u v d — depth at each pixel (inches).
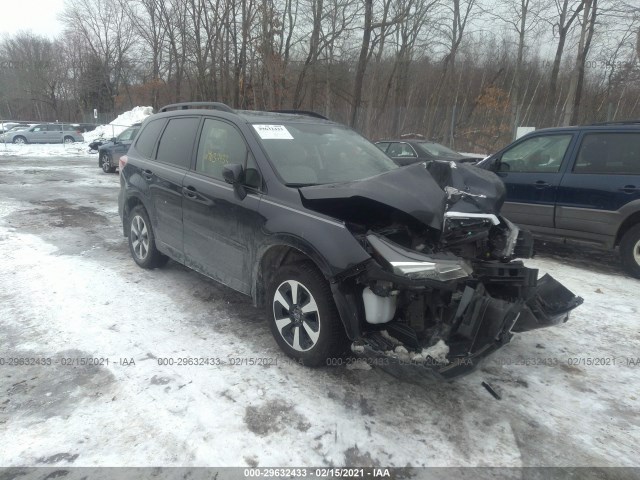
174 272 215.5
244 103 1106.1
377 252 113.5
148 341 148.4
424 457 101.4
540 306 134.1
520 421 114.4
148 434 105.6
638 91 880.3
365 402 119.4
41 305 173.9
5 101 2620.6
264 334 155.3
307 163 154.8
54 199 414.9
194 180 171.8
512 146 267.1
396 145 453.4
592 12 772.0
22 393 119.7
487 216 132.4
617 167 224.2
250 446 102.8
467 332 113.6
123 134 648.4
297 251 136.1
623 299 195.5
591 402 123.3
